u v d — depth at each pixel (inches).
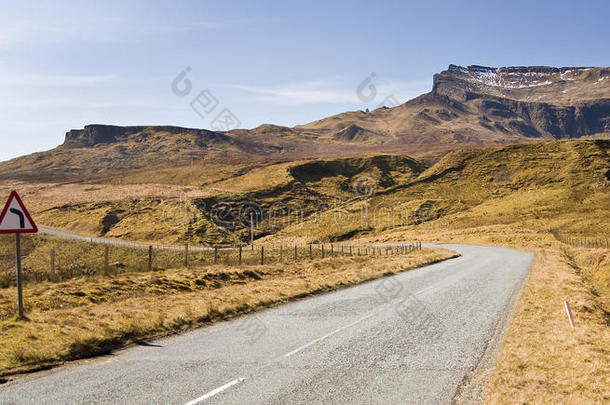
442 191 5620.1
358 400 241.0
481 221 3969.0
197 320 443.2
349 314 497.4
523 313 502.6
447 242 2987.2
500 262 1321.4
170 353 326.0
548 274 887.7
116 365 293.7
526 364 314.5
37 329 366.3
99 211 4650.6
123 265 995.9
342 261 1214.9
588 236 2635.3
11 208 392.5
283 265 1064.8
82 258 2353.6
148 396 236.2
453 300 607.2
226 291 634.8
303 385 261.7
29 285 636.7
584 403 244.7
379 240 3678.6
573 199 4079.7
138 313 442.3
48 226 4325.8
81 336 341.4
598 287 868.6
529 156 6072.8
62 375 270.5
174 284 679.7
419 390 260.2
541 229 3137.3
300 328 420.8
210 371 283.3
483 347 362.6
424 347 358.9
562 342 373.7
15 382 256.2
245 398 237.6
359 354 333.4
